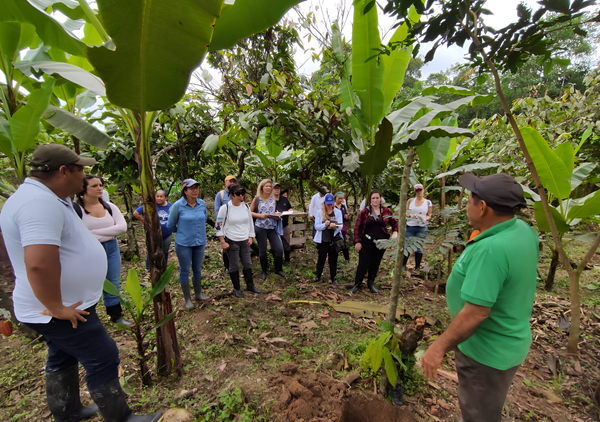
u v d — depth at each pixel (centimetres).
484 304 144
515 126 225
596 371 284
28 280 148
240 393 238
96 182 308
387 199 758
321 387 247
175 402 232
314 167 564
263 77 389
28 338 311
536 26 132
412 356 246
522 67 161
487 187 155
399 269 228
